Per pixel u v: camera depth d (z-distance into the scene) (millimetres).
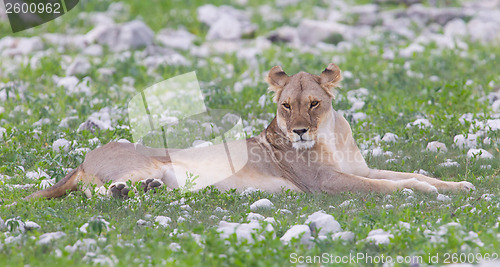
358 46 24578
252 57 22984
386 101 16484
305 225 7945
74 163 11961
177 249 7359
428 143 13039
